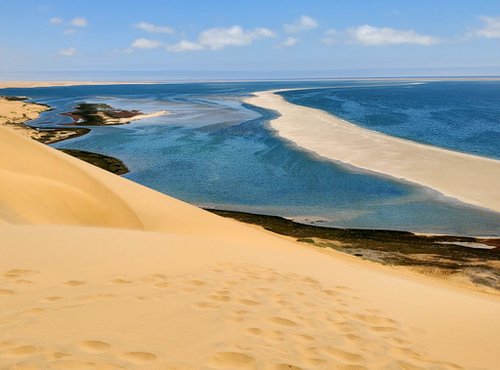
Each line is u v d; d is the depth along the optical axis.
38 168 16.94
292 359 4.18
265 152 39.09
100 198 16.48
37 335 3.87
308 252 13.77
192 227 15.64
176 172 33.50
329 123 54.72
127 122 59.75
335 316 5.60
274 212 24.58
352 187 28.48
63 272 5.88
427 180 29.17
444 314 6.20
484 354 5.00
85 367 3.39
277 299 5.92
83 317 4.42
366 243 19.03
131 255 7.16
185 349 4.00
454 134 48.81
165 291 5.64
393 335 5.21
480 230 20.94
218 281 6.39
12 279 5.37
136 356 3.70
